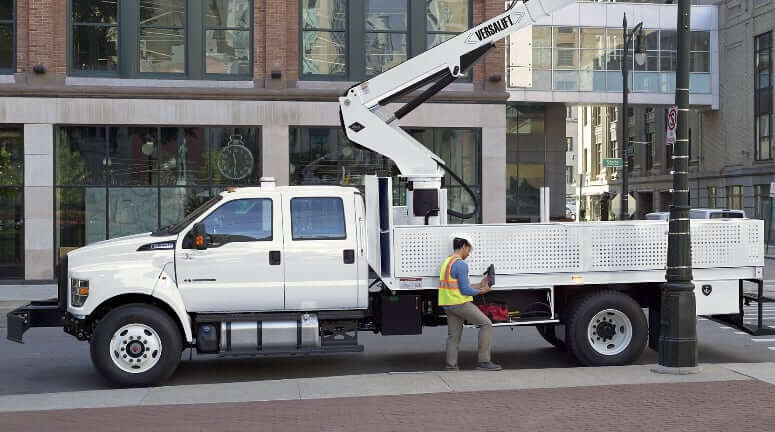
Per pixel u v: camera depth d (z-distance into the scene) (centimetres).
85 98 2389
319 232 1046
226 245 1023
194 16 2450
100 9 2423
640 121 6219
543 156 4381
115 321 986
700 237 1107
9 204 2411
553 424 743
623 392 874
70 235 2416
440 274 1042
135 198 2431
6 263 2412
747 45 4456
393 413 791
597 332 1089
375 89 1187
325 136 2494
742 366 1038
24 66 2395
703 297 1107
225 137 2456
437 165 1170
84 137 2416
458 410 799
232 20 2472
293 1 2494
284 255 1032
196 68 2452
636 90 4084
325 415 787
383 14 2533
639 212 6306
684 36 988
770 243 4250
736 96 4584
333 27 2514
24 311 1049
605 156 7212
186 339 1018
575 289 1115
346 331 1060
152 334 994
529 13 1208
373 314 1091
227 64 2477
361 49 2517
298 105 2470
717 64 4697
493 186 2548
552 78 4028
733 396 848
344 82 2508
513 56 4003
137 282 998
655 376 968
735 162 4616
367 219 1059
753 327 1123
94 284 992
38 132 2380
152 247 1014
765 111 4312
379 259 1056
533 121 4384
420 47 2534
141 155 2431
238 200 1036
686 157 988
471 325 1073
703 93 4712
